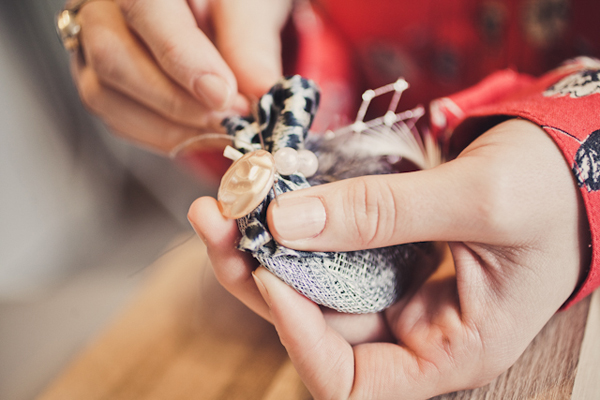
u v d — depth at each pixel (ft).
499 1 1.23
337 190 0.65
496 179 0.63
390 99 1.46
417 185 0.64
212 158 1.28
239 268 0.69
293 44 1.14
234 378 0.85
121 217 2.18
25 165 1.86
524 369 0.72
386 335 0.74
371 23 1.38
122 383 0.88
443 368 0.68
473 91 0.93
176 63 0.83
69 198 2.06
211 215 0.65
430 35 1.34
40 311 1.82
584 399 0.68
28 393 1.53
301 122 0.73
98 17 0.93
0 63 1.71
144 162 2.21
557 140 0.64
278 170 0.67
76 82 1.12
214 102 0.84
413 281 0.74
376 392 0.68
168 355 0.91
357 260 0.67
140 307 1.00
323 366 0.68
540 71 1.28
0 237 1.81
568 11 1.16
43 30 1.88
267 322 0.93
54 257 1.98
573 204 0.64
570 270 0.67
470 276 0.67
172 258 1.15
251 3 0.94
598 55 1.16
